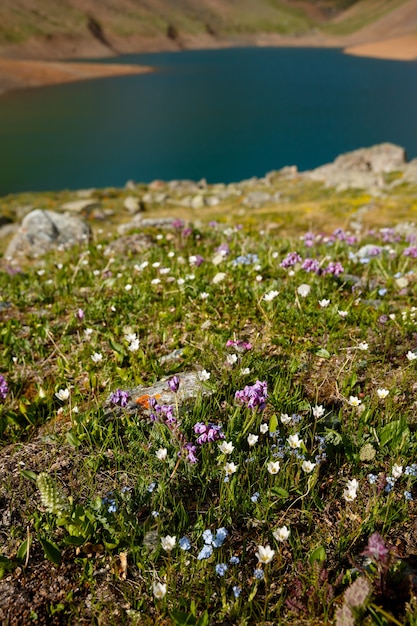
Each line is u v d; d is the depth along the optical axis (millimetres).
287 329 1093
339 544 649
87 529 656
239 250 1729
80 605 611
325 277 1328
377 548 569
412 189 7551
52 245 2727
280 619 584
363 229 4516
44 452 801
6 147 19469
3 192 14336
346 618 552
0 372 1073
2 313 1377
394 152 9930
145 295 1291
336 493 725
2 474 764
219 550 641
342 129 22844
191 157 18812
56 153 18812
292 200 8352
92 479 740
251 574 636
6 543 673
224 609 596
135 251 1890
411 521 686
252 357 975
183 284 1302
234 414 794
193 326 1137
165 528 673
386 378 936
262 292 1235
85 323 1207
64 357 1034
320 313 1129
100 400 920
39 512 705
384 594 577
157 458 746
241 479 737
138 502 709
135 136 21953
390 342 1036
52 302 1420
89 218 7809
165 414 766
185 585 619
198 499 708
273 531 675
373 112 26297
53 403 942
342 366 953
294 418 795
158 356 1051
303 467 690
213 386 876
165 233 2123
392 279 1389
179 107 29188
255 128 23500
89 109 28250
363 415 817
